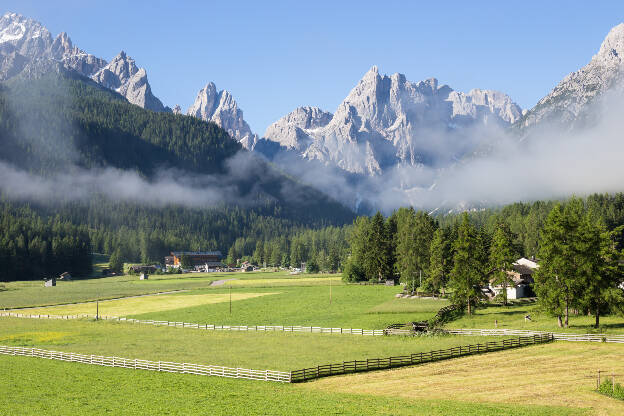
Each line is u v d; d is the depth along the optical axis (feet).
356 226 586.86
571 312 274.77
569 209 255.29
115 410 150.61
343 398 157.17
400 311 315.99
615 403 141.28
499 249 327.88
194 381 183.32
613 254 248.11
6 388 176.35
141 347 244.83
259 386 175.42
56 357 225.15
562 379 164.86
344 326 283.38
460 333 247.09
